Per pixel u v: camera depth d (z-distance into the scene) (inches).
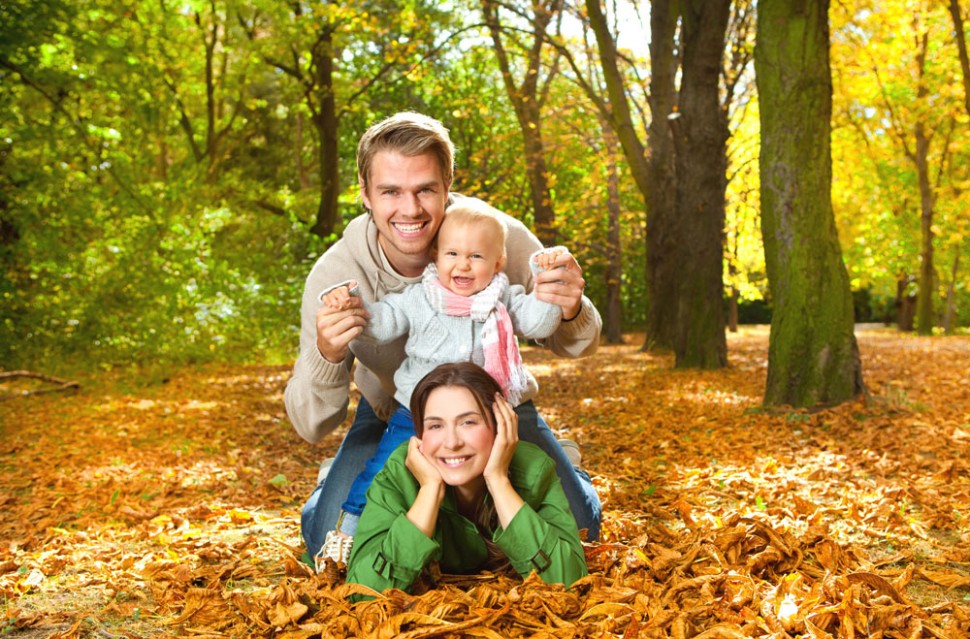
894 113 1157.7
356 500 131.0
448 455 114.7
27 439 328.2
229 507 203.8
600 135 1057.5
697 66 561.3
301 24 799.7
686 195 577.3
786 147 340.5
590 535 143.7
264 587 135.3
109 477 246.5
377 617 106.4
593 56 872.3
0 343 569.0
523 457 125.1
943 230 1270.9
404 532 114.7
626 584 120.1
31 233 629.6
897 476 217.6
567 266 125.8
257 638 110.4
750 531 142.3
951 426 291.0
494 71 1142.3
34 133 586.9
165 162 1082.1
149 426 361.4
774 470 230.2
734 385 468.1
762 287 1226.6
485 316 124.3
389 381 143.7
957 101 1028.5
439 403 114.3
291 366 663.8
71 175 663.8
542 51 912.9
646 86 792.9
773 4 340.2
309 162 1282.0
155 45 808.3
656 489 203.6
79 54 590.9
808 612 108.4
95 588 140.6
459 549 126.5
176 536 174.6
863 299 2069.4
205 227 729.0
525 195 1090.7
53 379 474.0
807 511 176.1
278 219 927.0
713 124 569.3
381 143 122.6
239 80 951.0
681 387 467.8
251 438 334.3
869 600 113.2
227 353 692.1
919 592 128.5
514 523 115.7
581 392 480.4
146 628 120.4
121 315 632.4
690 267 578.9
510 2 709.9
